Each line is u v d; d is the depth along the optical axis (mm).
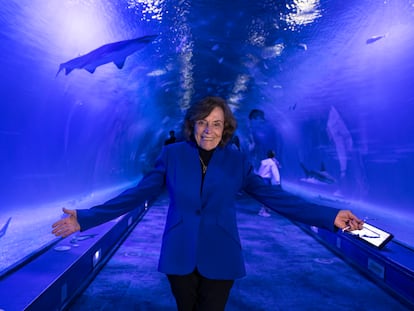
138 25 7562
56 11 5602
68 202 10945
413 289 4203
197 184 1829
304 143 18453
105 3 6199
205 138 1865
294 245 7480
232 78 13328
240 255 1822
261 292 4719
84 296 4367
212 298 1771
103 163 14914
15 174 8492
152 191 1843
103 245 5820
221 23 8258
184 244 1761
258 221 10359
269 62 11008
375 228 5691
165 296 4457
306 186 19281
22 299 3061
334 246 6980
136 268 5586
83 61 5664
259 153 26656
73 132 10180
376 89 10359
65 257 4426
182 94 16453
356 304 4367
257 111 16875
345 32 8148
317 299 4512
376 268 5141
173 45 9469
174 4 7199
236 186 1858
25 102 7285
